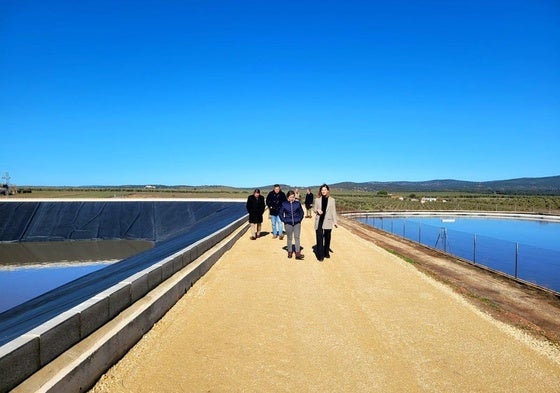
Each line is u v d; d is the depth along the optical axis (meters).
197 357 5.62
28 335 4.11
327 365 5.50
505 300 9.99
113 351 5.18
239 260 12.70
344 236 19.95
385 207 69.69
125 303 6.23
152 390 4.71
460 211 59.69
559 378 5.34
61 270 28.36
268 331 6.65
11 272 27.61
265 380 5.06
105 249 38.03
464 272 13.66
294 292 8.99
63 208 47.53
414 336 6.60
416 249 19.09
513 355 6.00
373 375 5.26
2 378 3.64
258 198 17.92
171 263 8.59
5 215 44.97
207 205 48.94
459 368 5.52
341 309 7.86
